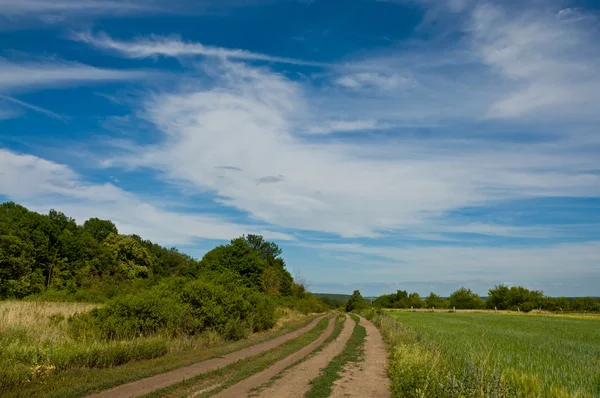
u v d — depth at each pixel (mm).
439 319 55312
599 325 44000
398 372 11883
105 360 14016
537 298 92625
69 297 36719
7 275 53562
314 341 25891
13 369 11242
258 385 12398
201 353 18031
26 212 65500
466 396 8484
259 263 53750
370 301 138500
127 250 77188
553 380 12438
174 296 23641
